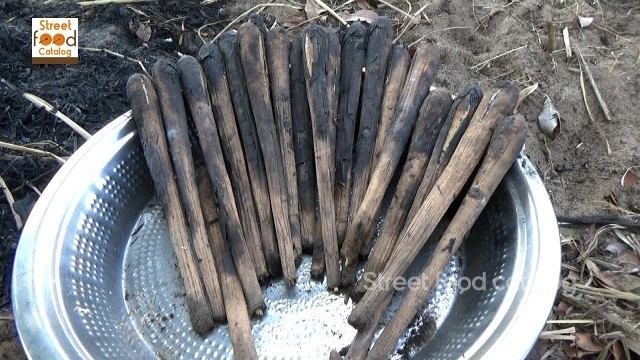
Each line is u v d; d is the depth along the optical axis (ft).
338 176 1.37
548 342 1.35
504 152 1.26
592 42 1.99
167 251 1.37
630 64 1.91
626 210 1.59
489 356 1.05
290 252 1.27
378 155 1.37
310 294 1.29
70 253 1.23
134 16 2.04
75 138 1.68
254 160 1.35
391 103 1.42
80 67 1.86
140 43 1.98
